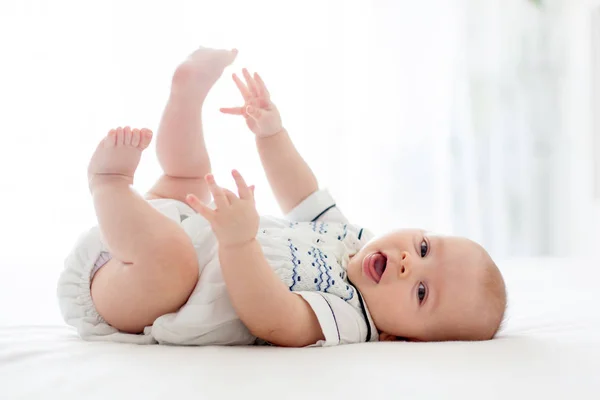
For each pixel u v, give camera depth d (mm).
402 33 3479
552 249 3590
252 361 940
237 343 1174
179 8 3102
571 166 3541
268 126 1525
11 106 2941
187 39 3115
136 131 1133
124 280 1131
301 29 3336
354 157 3428
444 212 3504
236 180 1083
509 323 1396
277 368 894
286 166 1536
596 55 3324
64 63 2982
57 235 2969
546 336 1201
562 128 3578
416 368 902
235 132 3197
